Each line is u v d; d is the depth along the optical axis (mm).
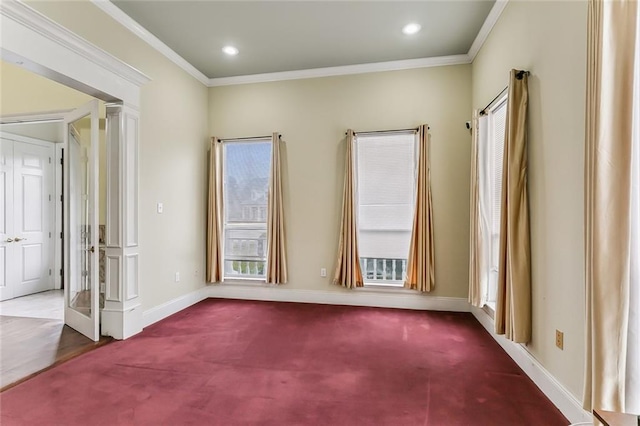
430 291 4000
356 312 3902
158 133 3605
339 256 4160
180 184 3996
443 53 3869
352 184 4113
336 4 2955
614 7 1422
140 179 3336
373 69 4152
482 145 3234
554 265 2033
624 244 1379
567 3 1887
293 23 3248
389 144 4133
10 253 4504
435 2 2938
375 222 4184
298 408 1968
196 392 2139
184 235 4078
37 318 3650
